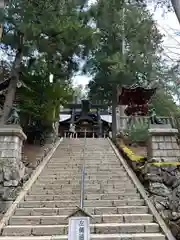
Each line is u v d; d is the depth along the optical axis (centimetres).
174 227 488
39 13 996
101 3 1270
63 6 1080
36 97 1300
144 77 1572
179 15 670
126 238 451
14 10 993
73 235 318
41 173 811
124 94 1325
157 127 827
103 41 1723
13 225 513
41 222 521
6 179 652
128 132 1232
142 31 1609
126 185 705
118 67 1434
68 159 976
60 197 630
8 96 1081
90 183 718
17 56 1134
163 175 655
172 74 953
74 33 1080
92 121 2356
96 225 491
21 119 1316
